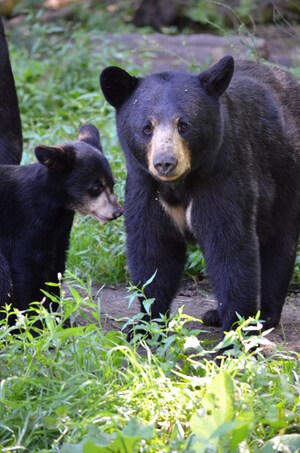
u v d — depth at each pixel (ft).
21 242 34.22
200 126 30.27
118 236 45.01
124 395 26.66
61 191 34.65
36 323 34.04
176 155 29.27
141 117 30.71
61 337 28.53
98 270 43.32
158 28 96.07
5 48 38.73
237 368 28.04
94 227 45.57
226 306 32.35
